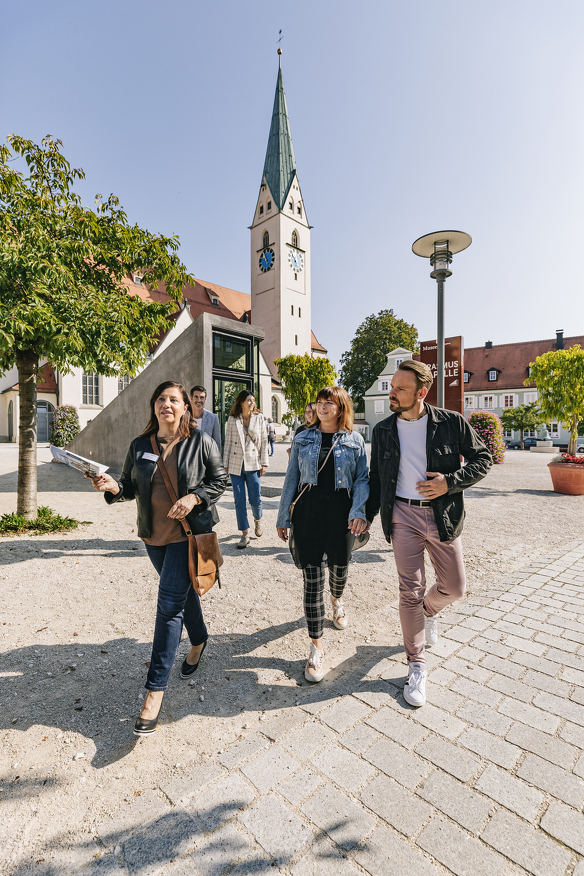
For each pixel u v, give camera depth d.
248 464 4.96
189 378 8.78
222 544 5.15
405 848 1.39
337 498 2.52
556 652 2.63
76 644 2.79
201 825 1.49
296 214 47.50
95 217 5.17
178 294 6.18
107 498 2.16
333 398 2.56
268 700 2.21
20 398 5.66
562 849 1.38
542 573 4.10
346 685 2.33
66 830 1.48
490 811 1.53
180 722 2.05
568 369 9.69
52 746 1.89
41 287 4.26
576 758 1.78
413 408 2.29
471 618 3.12
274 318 45.94
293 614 3.27
